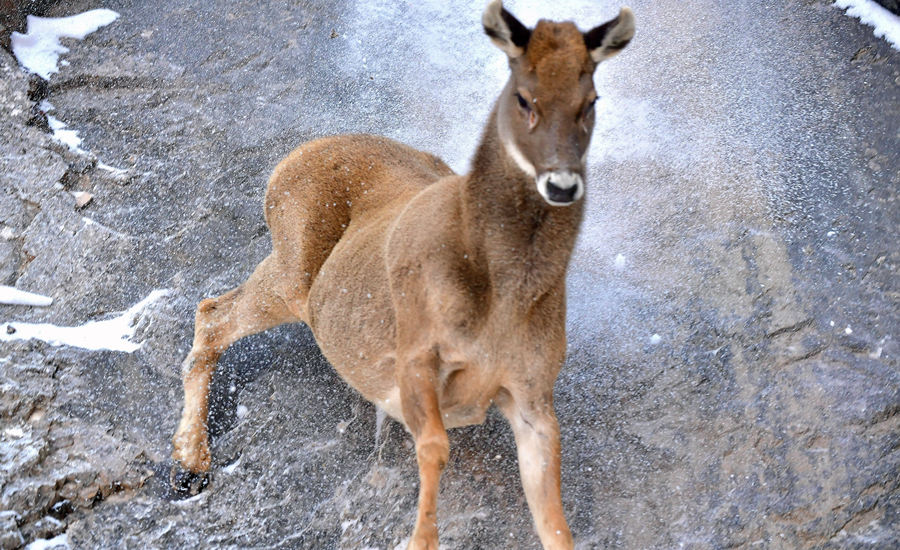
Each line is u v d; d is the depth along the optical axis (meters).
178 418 4.66
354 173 4.55
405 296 4.04
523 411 4.06
